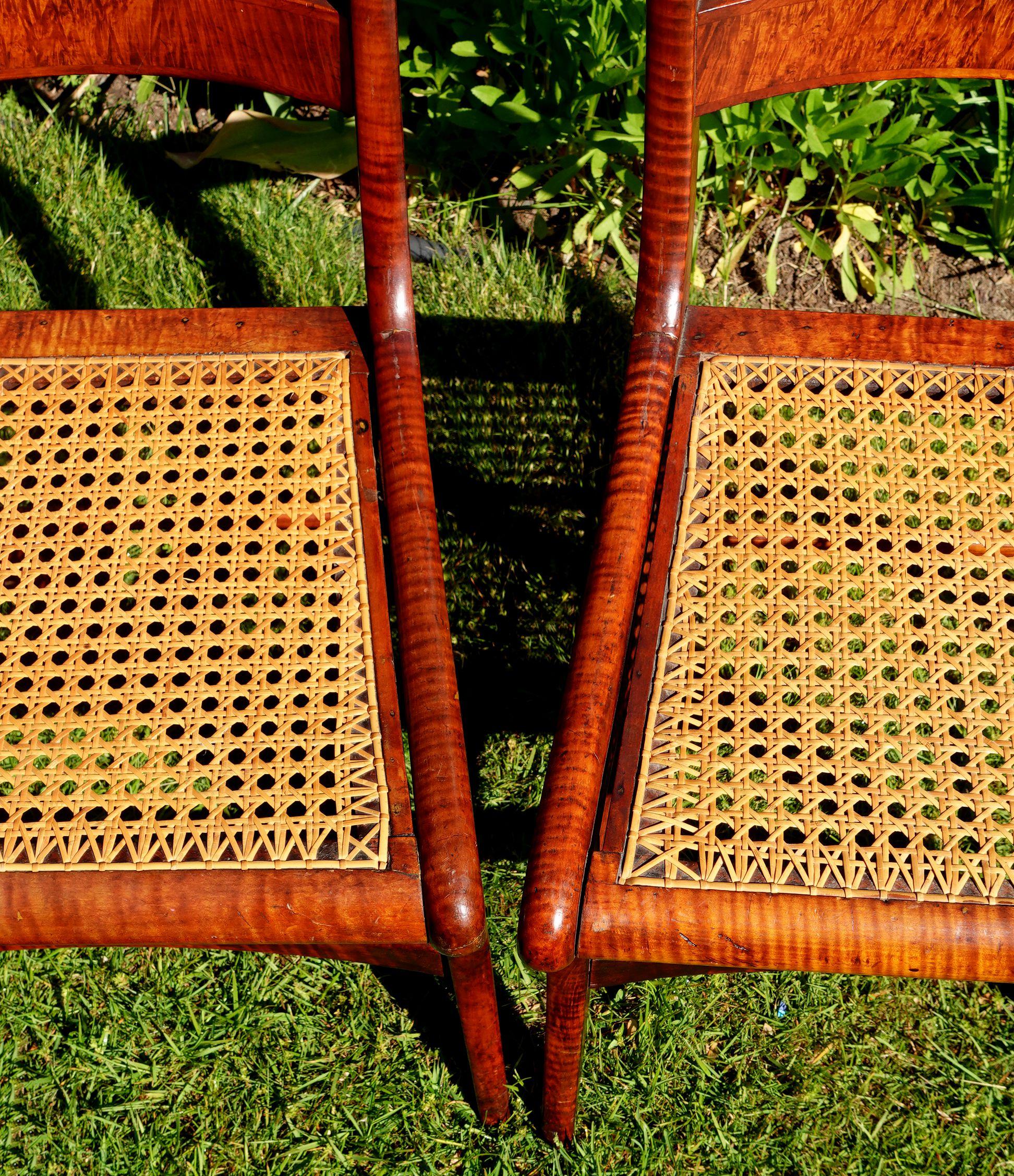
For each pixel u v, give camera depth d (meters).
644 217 0.90
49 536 0.87
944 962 0.70
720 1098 1.19
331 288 1.67
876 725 0.77
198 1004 1.24
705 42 0.84
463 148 1.69
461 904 0.69
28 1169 1.15
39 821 0.75
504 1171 1.14
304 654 0.81
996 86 1.57
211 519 0.86
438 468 1.55
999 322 0.94
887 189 1.71
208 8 0.86
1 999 1.23
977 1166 1.17
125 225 1.72
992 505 0.85
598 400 1.60
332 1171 1.15
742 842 0.72
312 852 0.73
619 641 0.76
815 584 0.82
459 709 0.76
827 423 0.89
